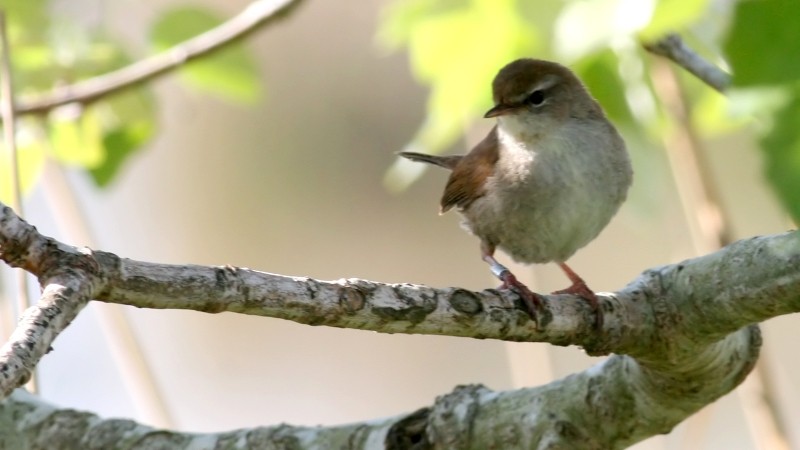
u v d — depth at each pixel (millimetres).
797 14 4730
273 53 17672
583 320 7223
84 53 10898
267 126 17688
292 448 7332
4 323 10227
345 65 17688
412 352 16688
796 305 6715
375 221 17250
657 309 7266
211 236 17234
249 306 5762
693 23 8820
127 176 17312
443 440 7316
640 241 16219
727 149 15359
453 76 10328
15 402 7906
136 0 11250
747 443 14883
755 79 4754
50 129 11117
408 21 10266
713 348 7359
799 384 15445
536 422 7320
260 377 16734
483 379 16312
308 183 17500
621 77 10008
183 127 17656
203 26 11211
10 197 10789
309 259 17094
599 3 6996
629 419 7500
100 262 5363
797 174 4570
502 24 10008
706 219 10094
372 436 7324
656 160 10516
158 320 16969
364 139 17516
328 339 16969
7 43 9445
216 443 7449
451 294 6641
